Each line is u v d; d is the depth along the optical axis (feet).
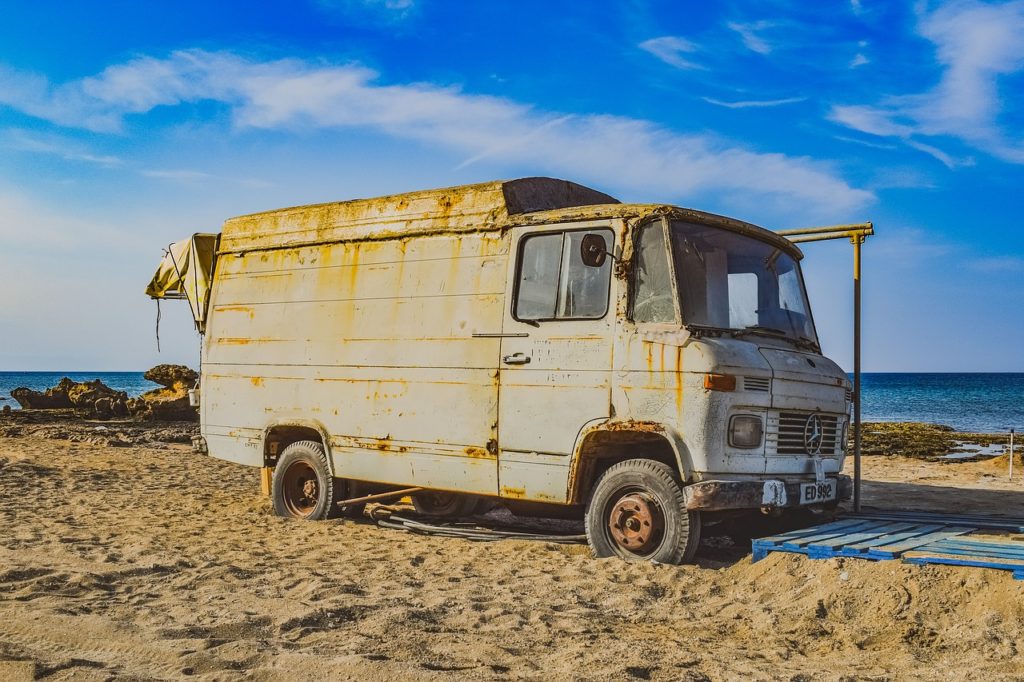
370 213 30.60
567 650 16.21
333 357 30.76
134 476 47.85
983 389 354.33
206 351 34.99
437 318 28.17
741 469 23.29
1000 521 26.78
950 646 16.34
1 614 17.90
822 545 21.04
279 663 14.96
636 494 24.12
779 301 26.96
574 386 25.03
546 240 26.32
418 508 34.12
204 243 35.86
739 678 14.57
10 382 425.69
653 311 24.30
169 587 21.07
